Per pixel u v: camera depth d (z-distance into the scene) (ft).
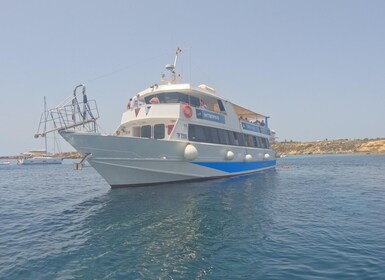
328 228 29.14
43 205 47.80
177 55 74.23
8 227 32.81
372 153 438.81
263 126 101.14
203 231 28.58
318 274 18.62
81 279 18.58
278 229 29.04
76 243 25.81
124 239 26.48
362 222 31.45
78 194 59.11
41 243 26.20
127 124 61.21
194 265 20.51
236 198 46.19
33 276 19.16
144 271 19.63
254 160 88.63
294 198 46.98
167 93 63.62
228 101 74.28
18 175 135.23
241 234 27.53
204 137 62.44
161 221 32.40
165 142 53.31
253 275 18.71
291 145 537.24
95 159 49.14
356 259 20.90
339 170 118.42
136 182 55.88
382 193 53.36
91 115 50.08
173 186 57.52
